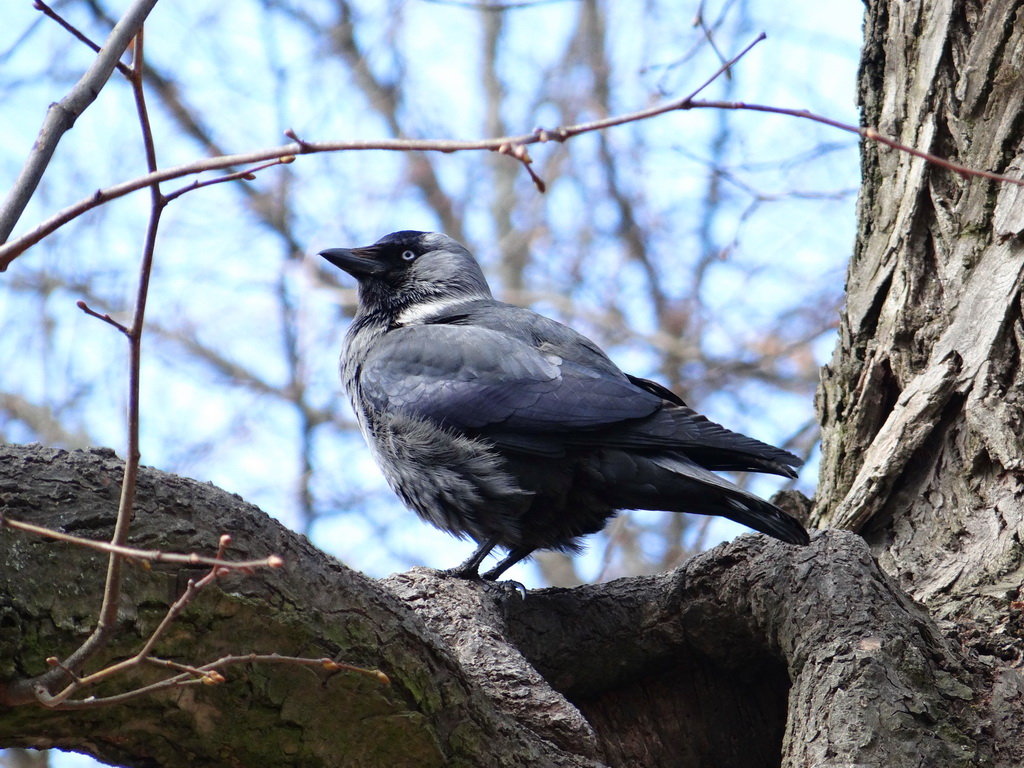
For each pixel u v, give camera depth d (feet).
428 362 37.42
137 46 16.60
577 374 35.88
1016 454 30.12
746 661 29.78
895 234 34.60
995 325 31.73
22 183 18.10
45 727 19.31
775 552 28.43
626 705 30.35
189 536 19.88
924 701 24.85
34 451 19.53
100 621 17.40
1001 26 33.68
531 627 29.53
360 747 21.68
